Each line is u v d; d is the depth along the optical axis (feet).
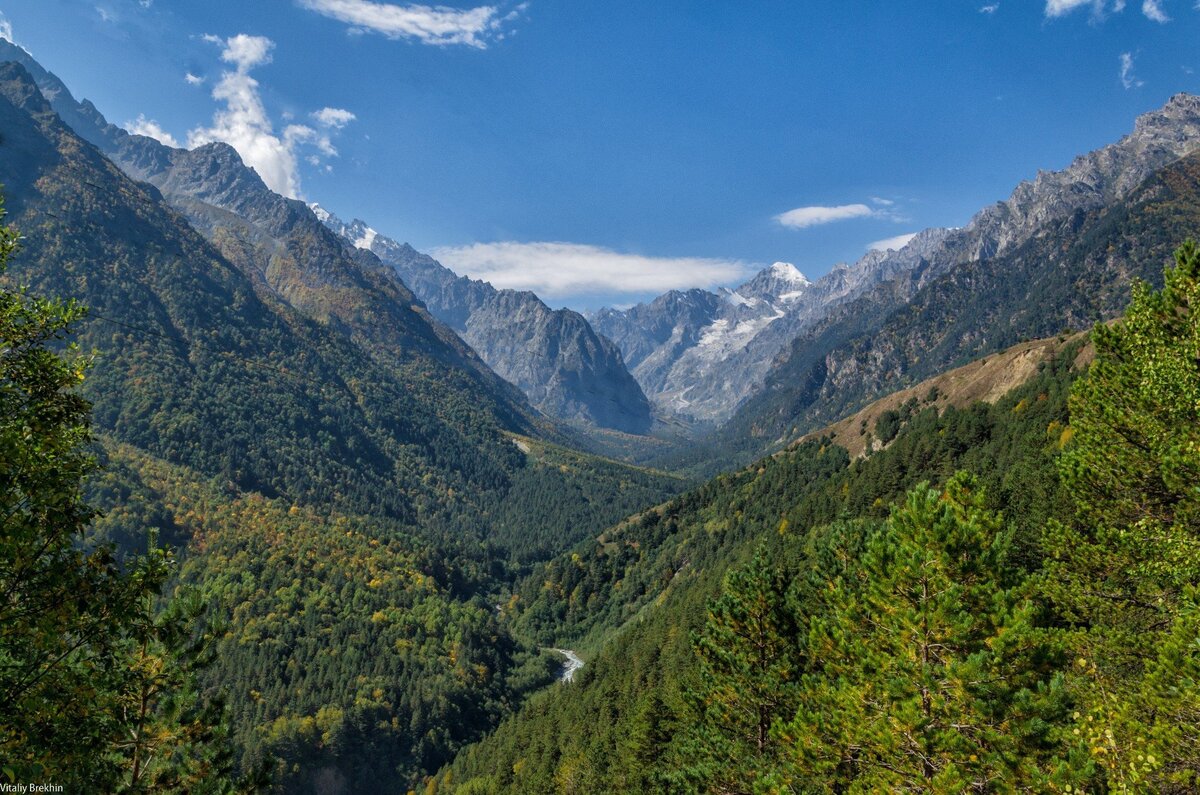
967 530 75.25
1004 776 65.87
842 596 100.94
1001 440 416.05
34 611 45.44
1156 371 90.27
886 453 564.71
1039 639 68.33
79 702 47.62
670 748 164.86
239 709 471.62
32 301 51.49
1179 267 92.27
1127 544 90.53
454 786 418.51
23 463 44.62
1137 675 85.40
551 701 448.65
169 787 55.57
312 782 438.40
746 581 124.06
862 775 82.07
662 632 397.80
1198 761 62.44
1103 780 65.26
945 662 75.25
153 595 52.06
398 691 525.34
